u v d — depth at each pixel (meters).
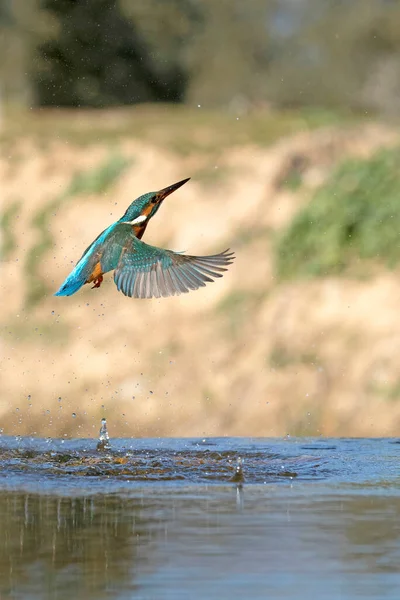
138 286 6.59
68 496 7.81
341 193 20.00
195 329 18.55
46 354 19.39
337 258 18.77
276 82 49.47
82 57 35.97
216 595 5.08
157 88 38.75
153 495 7.82
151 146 25.22
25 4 36.22
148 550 5.95
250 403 16.41
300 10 51.78
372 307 17.19
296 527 6.49
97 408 17.62
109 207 23.73
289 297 18.22
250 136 25.22
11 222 24.08
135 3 36.91
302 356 16.75
